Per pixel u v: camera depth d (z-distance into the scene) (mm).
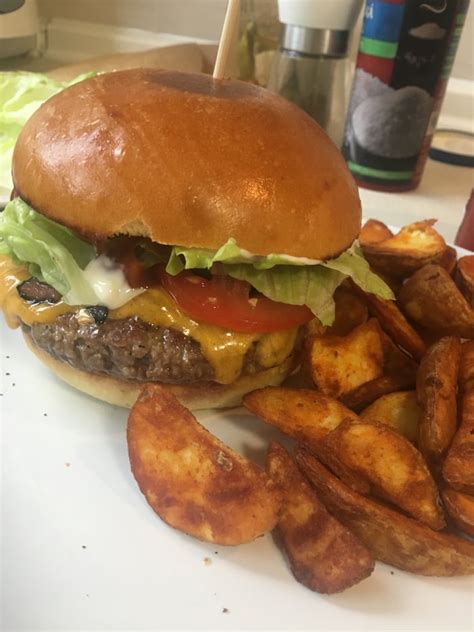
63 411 177
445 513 155
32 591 129
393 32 305
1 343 200
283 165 154
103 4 472
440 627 134
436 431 154
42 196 155
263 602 134
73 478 156
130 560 139
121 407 181
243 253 149
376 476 146
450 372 166
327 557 133
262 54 393
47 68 463
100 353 162
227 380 167
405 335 194
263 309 165
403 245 222
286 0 333
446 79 327
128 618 127
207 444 142
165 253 163
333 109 360
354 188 178
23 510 145
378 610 136
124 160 146
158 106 151
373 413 175
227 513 136
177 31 464
